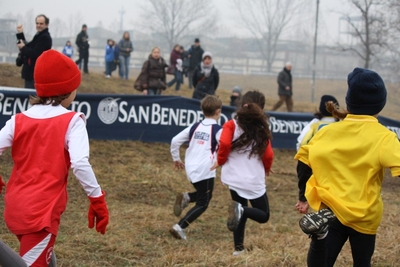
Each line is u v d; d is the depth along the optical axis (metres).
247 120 6.53
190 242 7.20
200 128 7.26
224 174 6.70
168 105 12.34
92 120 11.70
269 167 6.73
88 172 3.79
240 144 6.53
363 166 3.99
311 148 4.24
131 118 12.05
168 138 12.38
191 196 7.41
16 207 3.76
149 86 13.92
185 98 12.46
